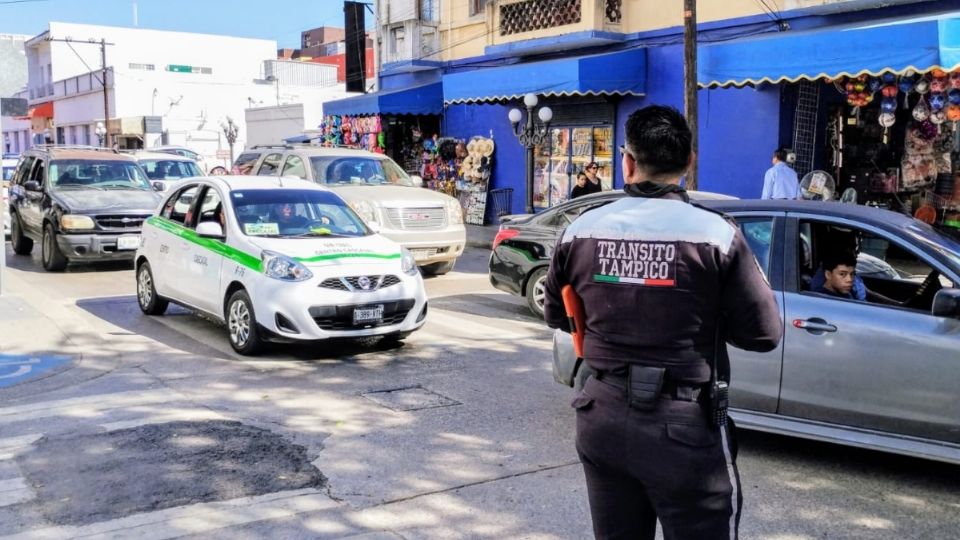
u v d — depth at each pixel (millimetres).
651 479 2545
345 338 7613
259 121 40531
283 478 4895
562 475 4980
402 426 5867
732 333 2607
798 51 11688
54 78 55219
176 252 9086
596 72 15828
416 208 12523
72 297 11141
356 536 4168
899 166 13188
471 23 20531
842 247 5074
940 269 4730
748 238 5289
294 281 7508
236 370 7363
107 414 6062
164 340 8531
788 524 4340
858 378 4766
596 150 17875
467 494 4699
